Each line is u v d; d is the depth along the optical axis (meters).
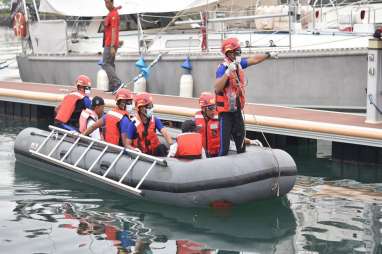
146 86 14.74
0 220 7.61
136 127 8.70
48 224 7.48
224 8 14.82
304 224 7.54
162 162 8.18
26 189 9.12
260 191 8.08
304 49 12.88
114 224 7.52
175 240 6.99
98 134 9.66
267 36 13.91
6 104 16.30
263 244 6.88
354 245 6.81
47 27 16.28
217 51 14.08
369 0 14.14
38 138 10.58
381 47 10.48
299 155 11.43
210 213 7.98
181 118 12.26
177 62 14.24
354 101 12.19
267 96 13.20
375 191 8.93
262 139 12.15
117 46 13.95
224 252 6.65
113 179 8.73
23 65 17.08
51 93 14.73
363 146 10.52
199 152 8.39
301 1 15.23
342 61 12.19
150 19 15.62
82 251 6.60
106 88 14.87
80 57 15.57
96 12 15.12
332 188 9.11
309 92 12.66
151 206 8.27
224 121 8.06
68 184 9.44
